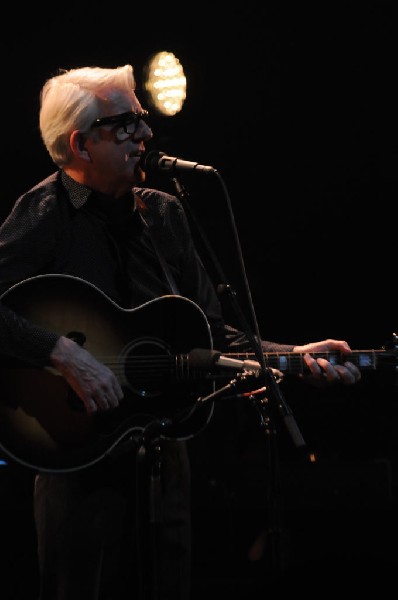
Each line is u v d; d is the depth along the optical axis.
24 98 17.91
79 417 8.07
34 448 7.96
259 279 20.06
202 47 18.02
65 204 8.48
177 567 8.40
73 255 8.41
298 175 19.75
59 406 8.05
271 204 19.86
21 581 14.64
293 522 16.44
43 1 17.27
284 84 18.73
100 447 8.05
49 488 8.07
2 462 16.02
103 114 8.39
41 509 8.12
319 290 20.17
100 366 7.91
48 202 8.36
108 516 8.02
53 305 8.19
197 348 8.19
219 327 9.35
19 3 17.23
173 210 9.15
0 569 15.16
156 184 18.33
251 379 7.54
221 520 16.55
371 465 16.45
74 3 17.34
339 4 17.72
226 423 18.33
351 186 19.72
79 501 7.98
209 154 19.34
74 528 7.95
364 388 19.52
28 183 18.88
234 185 19.64
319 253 20.09
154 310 8.45
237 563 15.61
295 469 16.47
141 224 8.81
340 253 20.06
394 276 19.88
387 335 19.92
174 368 8.40
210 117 18.92
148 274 8.70
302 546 16.03
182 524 8.52
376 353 8.77
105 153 8.39
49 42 17.53
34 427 7.99
